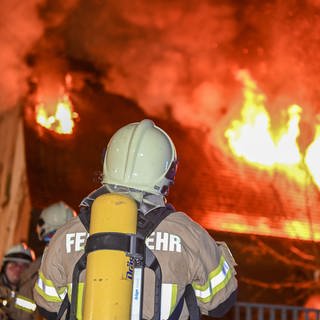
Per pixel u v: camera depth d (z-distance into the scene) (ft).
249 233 80.84
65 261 12.44
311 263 80.12
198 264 12.28
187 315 12.30
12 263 28.43
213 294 12.39
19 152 77.71
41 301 12.73
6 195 70.18
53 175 82.58
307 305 79.41
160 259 12.09
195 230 12.42
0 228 67.72
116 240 11.83
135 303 11.83
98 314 11.55
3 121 73.46
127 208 12.01
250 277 79.92
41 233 27.53
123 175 12.78
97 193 12.84
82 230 12.47
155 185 12.79
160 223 12.32
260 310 39.81
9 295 27.14
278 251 80.94
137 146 12.91
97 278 11.69
